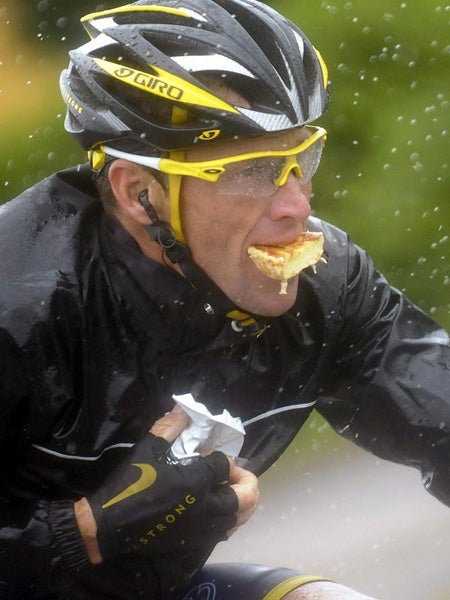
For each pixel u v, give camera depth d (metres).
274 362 5.72
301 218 5.18
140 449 5.36
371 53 17.17
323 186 17.11
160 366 5.48
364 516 12.68
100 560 5.37
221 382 5.62
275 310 5.32
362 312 5.98
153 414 5.54
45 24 20.20
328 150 17.20
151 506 5.26
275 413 5.84
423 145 16.98
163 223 5.29
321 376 5.96
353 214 17.02
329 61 17.20
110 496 5.31
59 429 5.37
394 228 16.91
